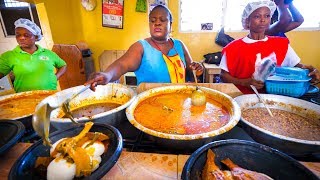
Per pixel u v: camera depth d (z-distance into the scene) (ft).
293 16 7.41
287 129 3.12
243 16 5.89
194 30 13.08
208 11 12.82
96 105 4.21
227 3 12.46
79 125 2.74
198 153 2.13
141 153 2.59
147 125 3.16
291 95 3.99
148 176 2.24
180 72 5.40
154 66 5.18
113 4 12.68
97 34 13.48
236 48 5.79
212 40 13.17
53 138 2.51
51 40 13.07
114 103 4.27
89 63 13.20
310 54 12.70
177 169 2.32
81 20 13.12
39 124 2.15
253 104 3.79
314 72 4.49
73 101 4.03
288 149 2.47
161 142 2.65
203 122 3.23
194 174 1.93
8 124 2.85
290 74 4.09
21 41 6.58
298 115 3.51
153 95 4.17
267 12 5.25
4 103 4.33
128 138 3.13
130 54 5.07
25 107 4.18
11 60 6.53
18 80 6.72
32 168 2.18
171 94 4.31
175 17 12.71
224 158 2.22
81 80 12.71
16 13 14.12
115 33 13.38
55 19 12.31
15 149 2.71
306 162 2.36
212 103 3.87
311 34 12.26
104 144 2.41
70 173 1.92
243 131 3.22
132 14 12.86
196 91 3.83
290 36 12.48
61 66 7.90
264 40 5.65
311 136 2.94
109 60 13.75
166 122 3.24
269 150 2.16
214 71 11.64
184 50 6.07
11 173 1.95
